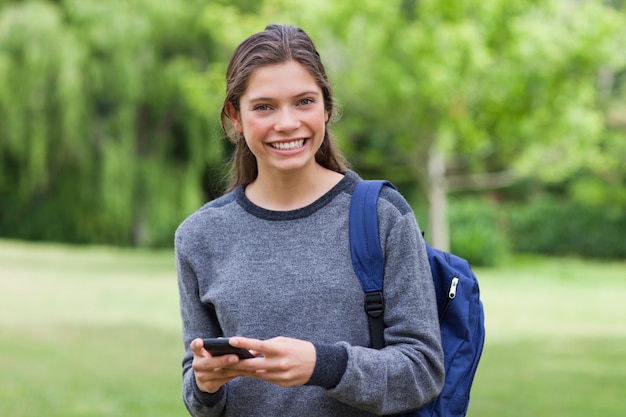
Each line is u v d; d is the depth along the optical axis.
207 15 18.27
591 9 17.08
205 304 2.33
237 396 2.26
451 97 17.11
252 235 2.26
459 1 16.80
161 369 8.36
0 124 21.28
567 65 17.17
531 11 17.53
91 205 22.98
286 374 1.98
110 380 7.75
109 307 12.72
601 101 24.09
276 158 2.22
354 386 2.04
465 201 25.91
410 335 2.16
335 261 2.20
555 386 7.84
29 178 22.16
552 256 26.03
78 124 21.47
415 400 2.14
